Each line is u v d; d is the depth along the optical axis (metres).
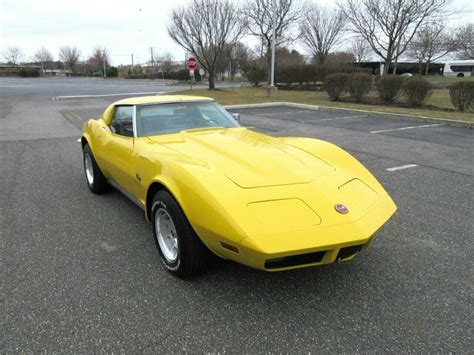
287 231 2.42
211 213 2.53
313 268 3.24
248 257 2.41
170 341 2.39
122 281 3.05
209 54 27.11
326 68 31.30
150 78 71.94
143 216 4.39
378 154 7.46
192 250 2.85
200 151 3.28
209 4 25.62
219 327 2.52
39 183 5.70
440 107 14.82
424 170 6.30
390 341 2.39
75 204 4.80
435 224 4.14
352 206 2.73
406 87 15.54
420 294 2.88
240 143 3.52
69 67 97.50
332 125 11.33
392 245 3.66
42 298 2.84
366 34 27.09
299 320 2.59
